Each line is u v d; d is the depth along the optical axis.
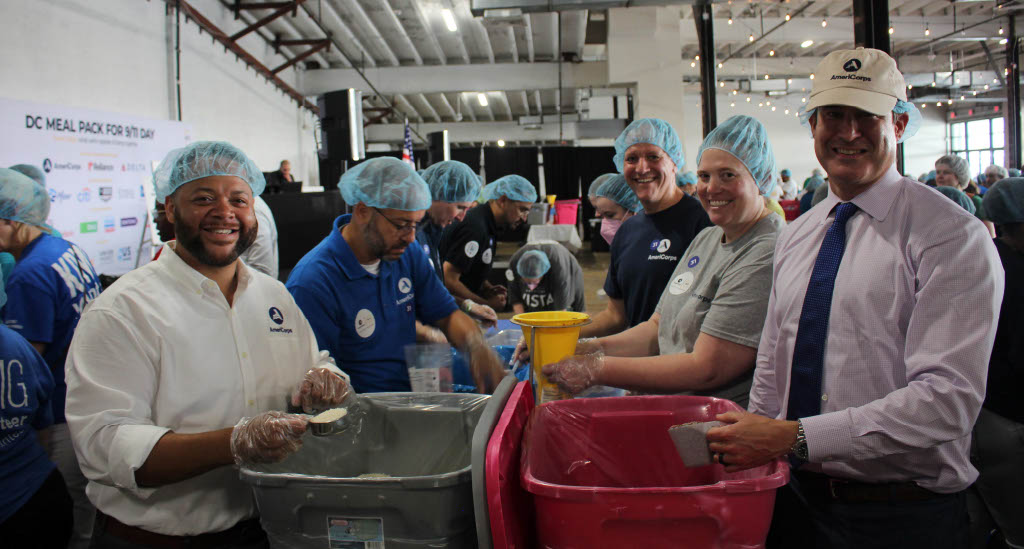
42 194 2.10
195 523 1.20
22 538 1.52
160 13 8.69
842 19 13.18
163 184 1.21
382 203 1.60
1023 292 1.86
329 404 1.24
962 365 1.00
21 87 6.10
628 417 1.23
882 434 1.00
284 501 0.97
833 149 1.17
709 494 0.88
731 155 1.52
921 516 1.13
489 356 1.74
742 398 1.54
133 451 1.04
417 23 12.20
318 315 1.60
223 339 1.24
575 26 12.72
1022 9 11.88
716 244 1.67
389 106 18.27
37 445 1.59
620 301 2.27
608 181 3.03
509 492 0.94
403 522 0.95
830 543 1.18
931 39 13.45
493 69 14.57
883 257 1.12
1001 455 1.96
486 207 3.42
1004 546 2.07
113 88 7.56
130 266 6.64
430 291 1.90
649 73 12.14
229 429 1.05
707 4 8.64
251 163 1.31
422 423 1.25
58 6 6.60
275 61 13.23
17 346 1.51
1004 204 1.84
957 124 21.88
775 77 17.66
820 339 1.18
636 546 0.89
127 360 1.12
